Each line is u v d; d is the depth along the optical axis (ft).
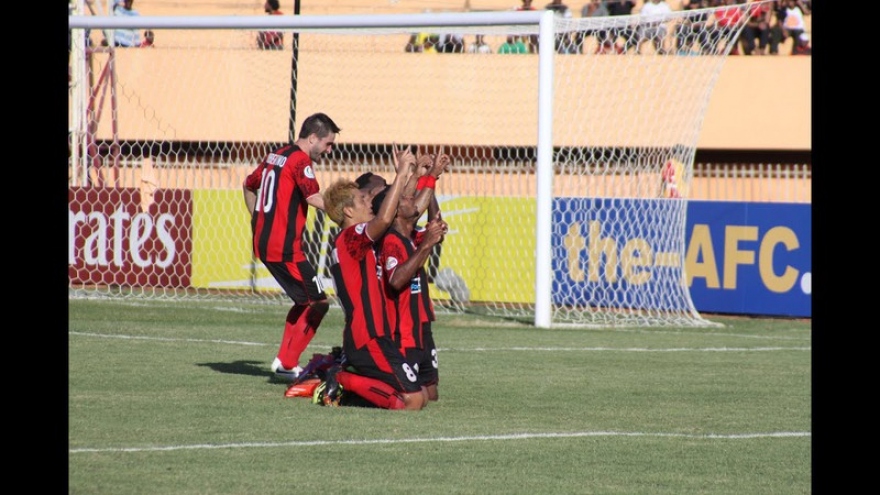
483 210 194.29
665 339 152.66
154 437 76.33
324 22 174.91
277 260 101.86
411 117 244.63
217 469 67.31
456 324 164.76
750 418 90.99
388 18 171.73
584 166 223.51
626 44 219.20
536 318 165.37
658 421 88.69
